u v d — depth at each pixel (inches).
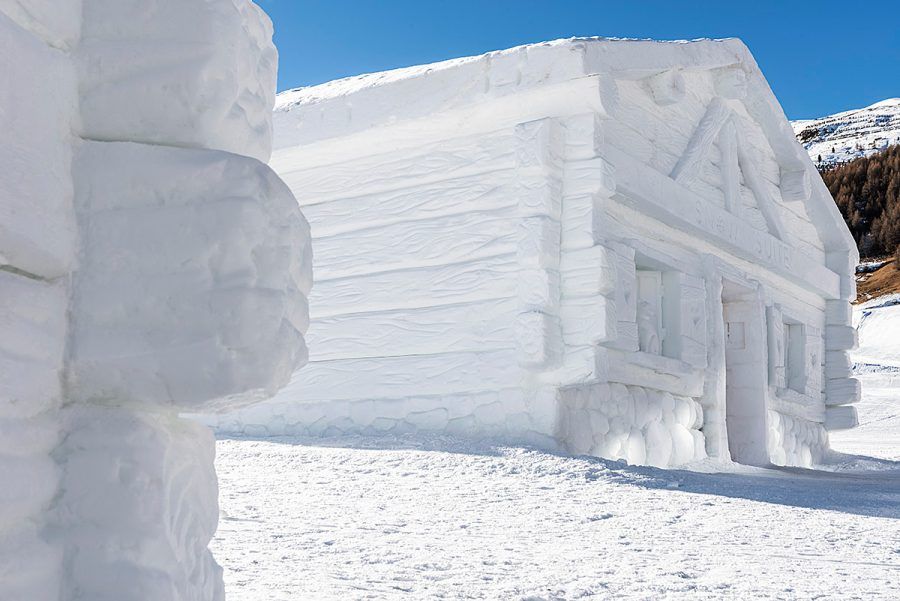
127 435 63.1
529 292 346.9
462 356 365.7
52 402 62.5
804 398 539.2
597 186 346.6
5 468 56.0
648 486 283.1
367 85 391.5
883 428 901.2
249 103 71.1
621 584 144.6
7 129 57.1
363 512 216.2
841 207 2842.0
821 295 582.2
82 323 63.5
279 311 64.3
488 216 367.2
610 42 356.5
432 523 205.6
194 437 73.2
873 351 1724.9
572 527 207.6
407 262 385.7
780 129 519.2
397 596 126.3
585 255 346.6
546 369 342.6
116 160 64.7
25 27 60.9
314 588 127.0
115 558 61.1
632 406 380.2
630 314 371.2
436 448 325.1
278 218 65.9
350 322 397.1
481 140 374.0
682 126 437.1
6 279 58.4
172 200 64.3
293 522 196.7
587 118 351.3
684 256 427.8
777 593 141.3
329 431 394.0
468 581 142.0
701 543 191.2
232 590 122.0
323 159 412.2
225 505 216.7
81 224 64.4
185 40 65.6
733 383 487.2
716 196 464.1
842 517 236.2
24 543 58.0
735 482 315.0
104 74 65.5
